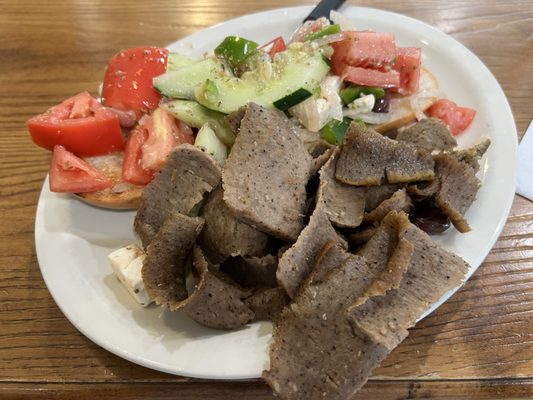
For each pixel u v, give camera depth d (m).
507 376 0.20
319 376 0.18
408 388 0.20
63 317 0.24
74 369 0.22
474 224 0.22
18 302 0.25
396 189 0.23
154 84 0.27
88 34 0.37
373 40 0.28
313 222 0.20
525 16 0.34
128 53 0.29
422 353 0.21
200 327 0.21
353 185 0.23
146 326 0.21
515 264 0.23
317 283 0.19
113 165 0.28
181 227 0.21
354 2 0.36
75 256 0.25
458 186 0.22
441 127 0.24
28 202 0.28
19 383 0.22
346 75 0.27
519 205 0.25
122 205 0.26
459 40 0.33
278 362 0.19
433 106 0.28
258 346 0.20
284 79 0.27
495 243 0.23
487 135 0.26
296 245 0.20
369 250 0.20
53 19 0.39
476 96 0.28
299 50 0.27
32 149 0.31
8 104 0.33
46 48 0.37
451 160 0.22
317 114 0.26
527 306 0.22
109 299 0.23
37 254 0.25
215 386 0.21
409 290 0.19
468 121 0.27
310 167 0.23
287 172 0.22
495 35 0.33
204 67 0.28
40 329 0.23
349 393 0.18
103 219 0.26
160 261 0.21
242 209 0.21
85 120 0.27
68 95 0.33
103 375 0.21
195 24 0.37
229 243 0.22
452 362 0.20
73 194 0.27
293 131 0.24
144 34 0.37
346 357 0.18
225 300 0.21
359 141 0.23
